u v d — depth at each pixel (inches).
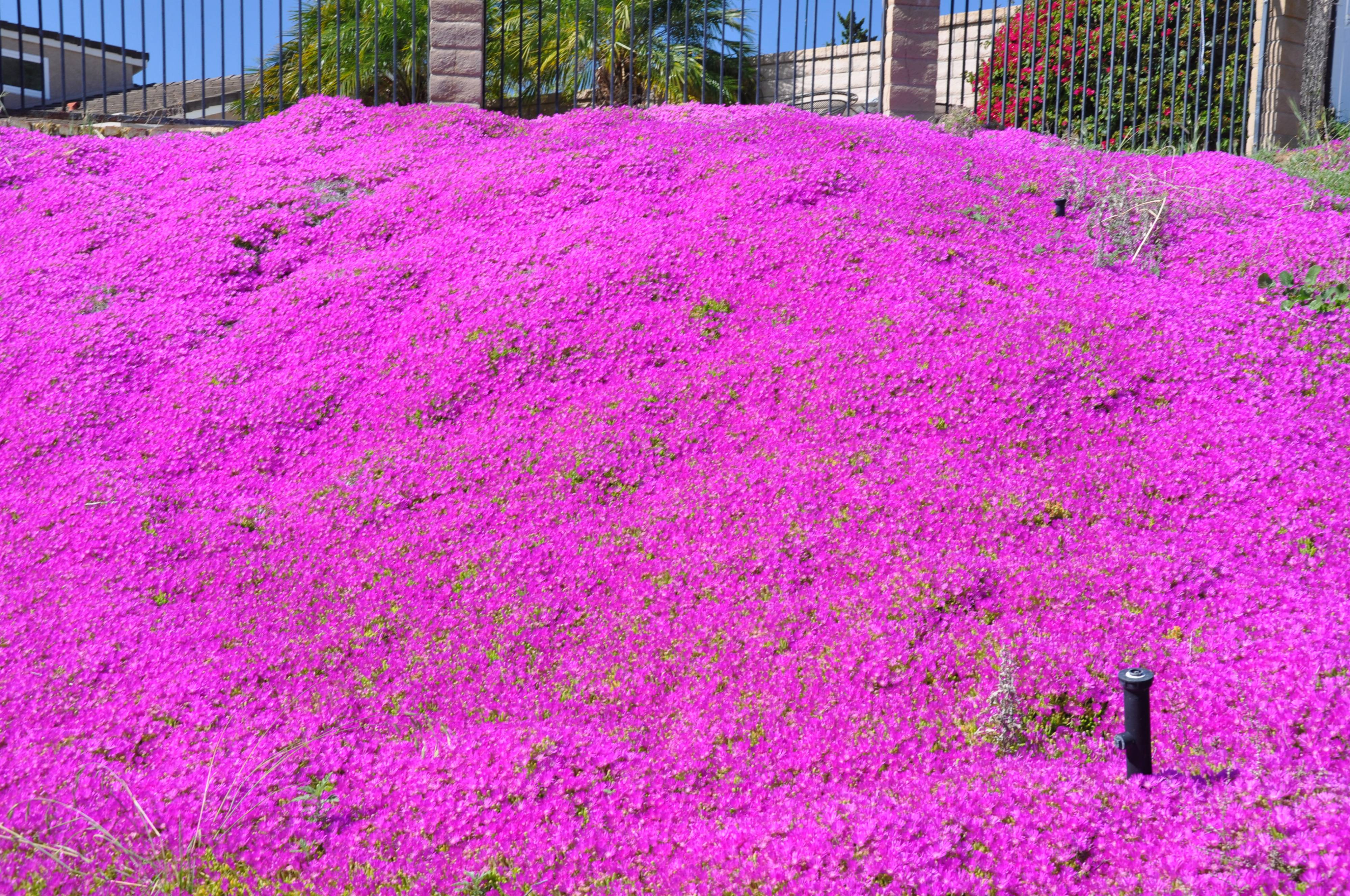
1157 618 171.6
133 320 293.1
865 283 269.6
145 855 135.2
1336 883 113.1
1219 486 197.5
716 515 209.2
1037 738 154.5
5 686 173.2
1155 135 510.9
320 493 232.7
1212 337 239.9
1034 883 123.3
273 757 156.6
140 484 237.3
